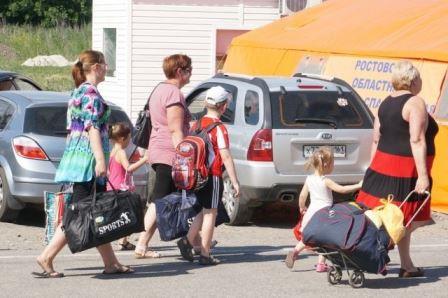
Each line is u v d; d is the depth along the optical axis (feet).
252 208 66.80
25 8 327.47
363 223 44.52
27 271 49.06
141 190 65.77
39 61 246.88
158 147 51.49
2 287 45.09
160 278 47.50
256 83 66.80
